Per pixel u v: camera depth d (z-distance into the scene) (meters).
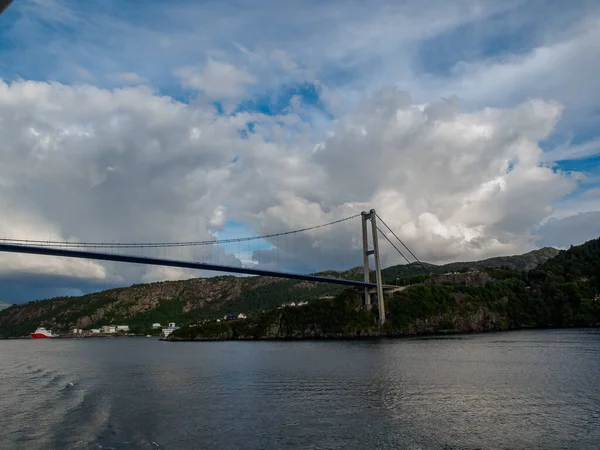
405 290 166.38
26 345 190.12
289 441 26.88
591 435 26.59
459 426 28.98
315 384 46.72
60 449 25.94
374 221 159.75
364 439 26.89
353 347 101.81
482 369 53.81
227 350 111.06
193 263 105.81
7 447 26.47
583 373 48.03
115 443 27.02
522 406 33.75
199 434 28.69
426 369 55.56
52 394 44.34
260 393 42.44
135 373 62.62
